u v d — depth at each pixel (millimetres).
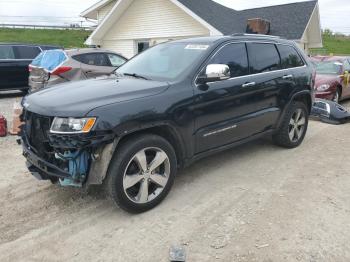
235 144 4836
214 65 4129
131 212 3764
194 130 4152
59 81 9969
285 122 5660
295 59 5840
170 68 4438
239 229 3506
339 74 10727
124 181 3578
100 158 3443
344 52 47906
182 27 16938
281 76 5363
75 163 3430
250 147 6059
